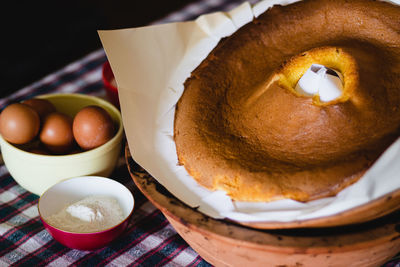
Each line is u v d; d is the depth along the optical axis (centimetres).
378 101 76
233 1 130
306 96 78
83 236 79
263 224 71
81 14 225
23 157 85
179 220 72
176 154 82
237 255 72
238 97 85
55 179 87
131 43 88
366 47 83
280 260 71
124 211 84
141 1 233
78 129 87
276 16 90
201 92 84
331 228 71
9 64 195
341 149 74
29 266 81
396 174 68
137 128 84
